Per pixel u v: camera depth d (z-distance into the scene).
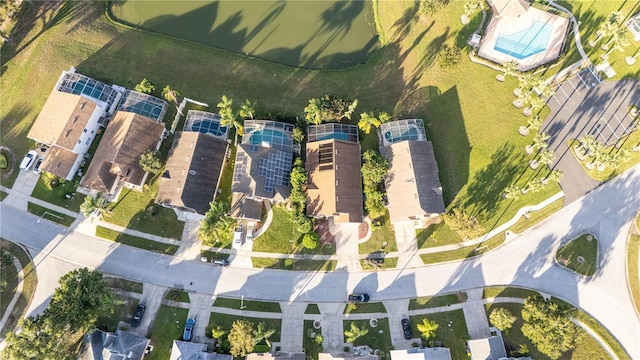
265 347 76.50
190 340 76.81
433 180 82.81
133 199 83.56
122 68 91.56
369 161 81.06
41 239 82.50
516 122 90.25
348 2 97.75
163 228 82.75
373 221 83.12
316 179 82.25
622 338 79.75
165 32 95.88
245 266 81.50
